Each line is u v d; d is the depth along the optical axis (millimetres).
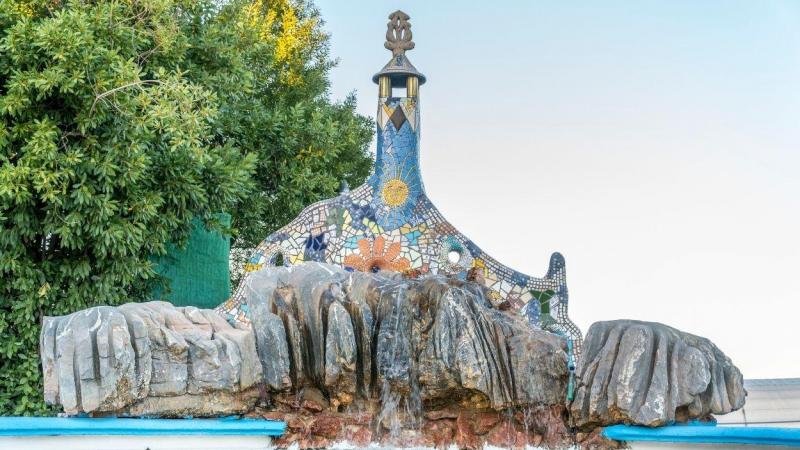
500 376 9953
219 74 17141
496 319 10312
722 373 9711
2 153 14219
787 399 13719
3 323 14797
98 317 9414
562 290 12820
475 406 10133
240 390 9867
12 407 15172
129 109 14367
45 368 9539
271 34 25641
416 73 13445
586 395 9836
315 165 19672
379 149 13398
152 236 15062
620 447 9820
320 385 10305
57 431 9398
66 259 15188
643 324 9867
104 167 14414
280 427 10039
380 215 13219
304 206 19422
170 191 15398
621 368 9633
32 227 14625
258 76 20344
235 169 16109
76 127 14758
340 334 10070
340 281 10664
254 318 10344
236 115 18422
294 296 10523
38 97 13992
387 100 13469
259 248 13109
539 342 10180
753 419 13484
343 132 22469
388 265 13062
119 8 15031
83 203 14484
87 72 14133
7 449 9375
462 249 13055
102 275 15062
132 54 15188
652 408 9445
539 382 10086
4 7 14484
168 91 14695
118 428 9430
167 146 15547
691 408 9570
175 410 9641
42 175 13852
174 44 16016
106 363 9227
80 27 14023
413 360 10125
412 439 10172
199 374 9633
